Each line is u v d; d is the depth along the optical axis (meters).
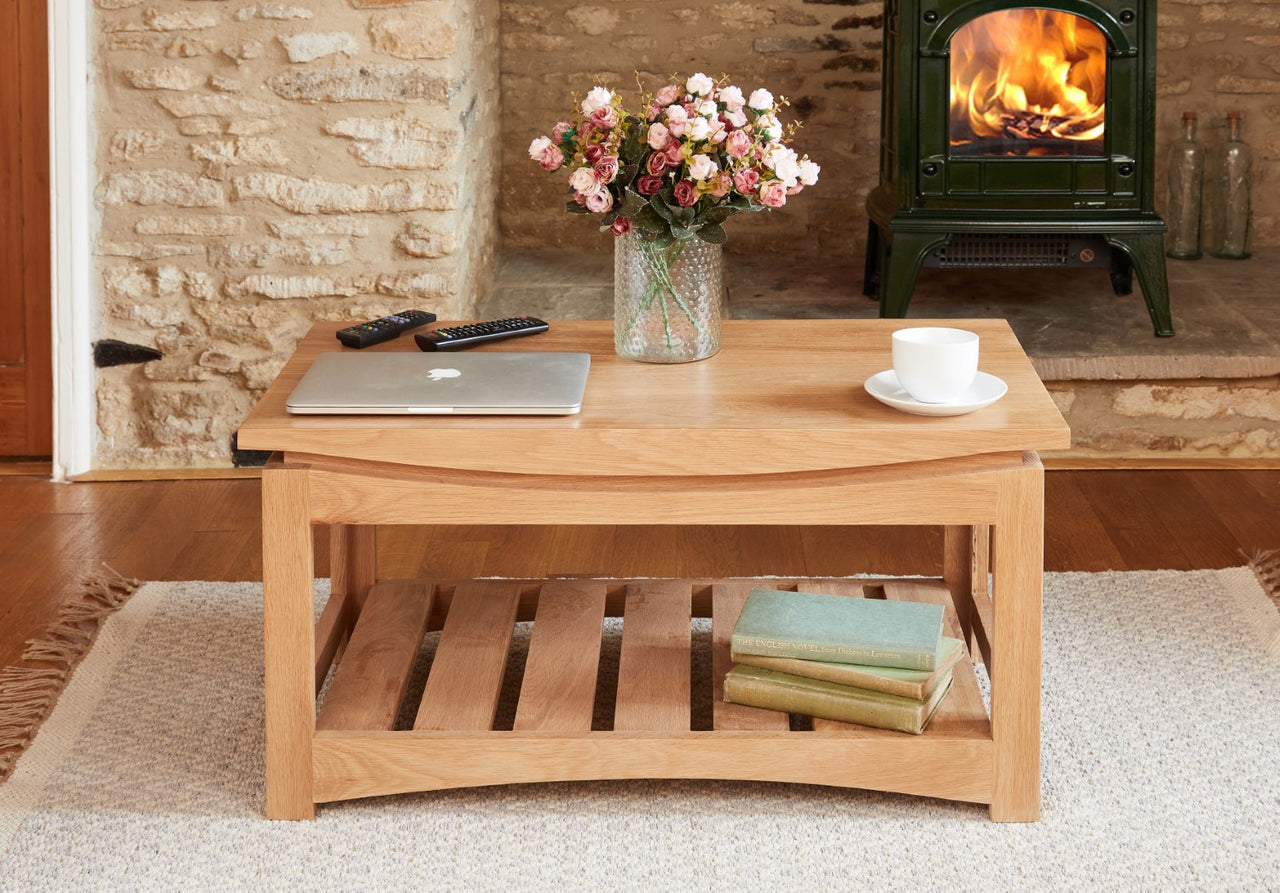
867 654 2.00
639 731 1.99
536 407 1.89
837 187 4.66
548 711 2.05
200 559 2.99
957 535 2.44
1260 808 2.02
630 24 4.54
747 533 3.13
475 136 3.84
